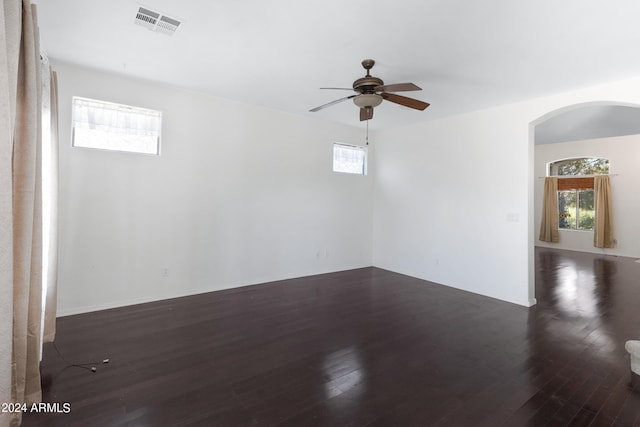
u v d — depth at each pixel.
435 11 2.15
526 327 3.25
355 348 2.74
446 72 3.15
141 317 3.32
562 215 8.93
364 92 3.00
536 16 2.18
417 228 5.27
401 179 5.54
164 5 2.16
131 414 1.85
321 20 2.29
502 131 4.18
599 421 1.86
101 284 3.48
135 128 3.65
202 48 2.78
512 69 3.05
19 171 1.52
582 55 2.74
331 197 5.45
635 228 7.49
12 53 1.26
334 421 1.83
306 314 3.54
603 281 5.18
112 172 3.50
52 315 2.58
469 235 4.55
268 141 4.67
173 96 3.85
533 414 1.92
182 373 2.30
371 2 2.07
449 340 2.93
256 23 2.36
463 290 4.57
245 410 1.91
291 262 5.02
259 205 4.63
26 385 1.84
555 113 3.84
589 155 8.16
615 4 2.03
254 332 3.03
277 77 3.42
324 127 5.29
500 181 4.20
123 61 3.09
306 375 2.30
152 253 3.79
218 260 4.30
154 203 3.77
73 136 3.32
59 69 3.18
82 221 3.35
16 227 1.53
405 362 2.52
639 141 7.44
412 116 4.80
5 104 1.09
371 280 5.04
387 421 1.84
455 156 4.72
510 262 4.10
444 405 1.99
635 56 2.74
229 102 4.28
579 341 2.92
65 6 2.19
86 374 2.26
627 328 3.23
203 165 4.11
